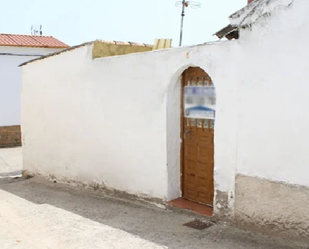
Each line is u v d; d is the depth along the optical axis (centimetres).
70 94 767
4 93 1564
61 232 502
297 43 398
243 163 458
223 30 467
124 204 619
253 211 451
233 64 459
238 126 460
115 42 726
